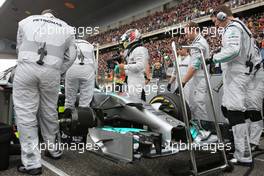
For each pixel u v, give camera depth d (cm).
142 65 411
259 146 407
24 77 270
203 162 259
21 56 273
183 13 1353
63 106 441
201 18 1183
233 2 1068
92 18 2166
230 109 307
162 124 265
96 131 284
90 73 422
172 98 307
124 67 421
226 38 306
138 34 420
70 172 276
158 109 304
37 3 1939
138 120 286
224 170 280
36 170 267
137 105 287
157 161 319
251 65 309
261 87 368
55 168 288
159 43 1362
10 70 349
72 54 302
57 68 283
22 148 273
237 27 303
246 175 270
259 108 371
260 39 835
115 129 277
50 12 307
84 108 302
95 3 1877
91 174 271
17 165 302
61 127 325
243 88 306
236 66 307
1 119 345
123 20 1972
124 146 243
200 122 342
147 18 1658
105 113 322
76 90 424
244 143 303
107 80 468
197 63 378
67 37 294
